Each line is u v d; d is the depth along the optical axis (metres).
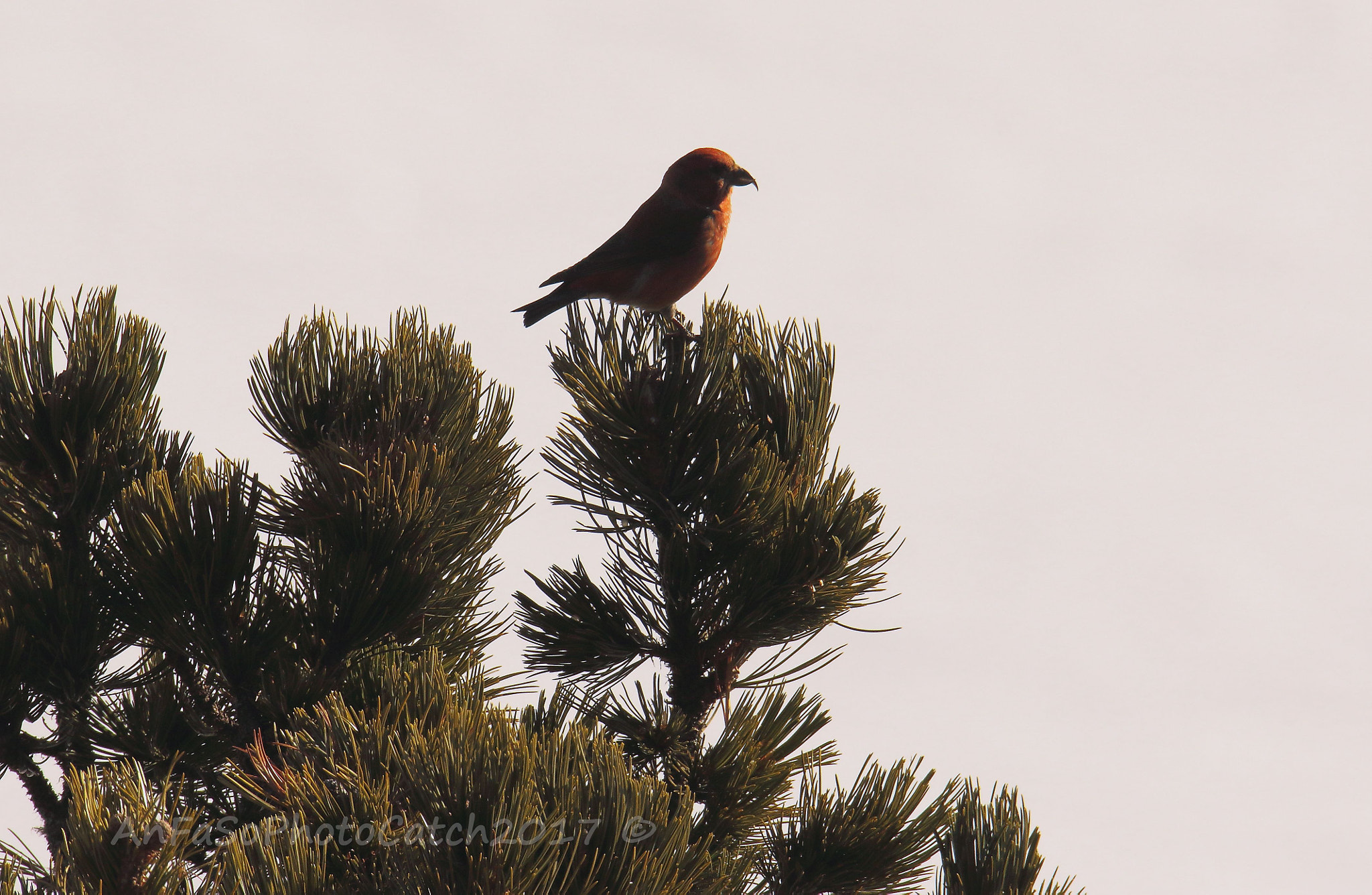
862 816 6.98
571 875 4.54
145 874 4.83
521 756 4.65
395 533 6.86
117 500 6.86
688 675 7.97
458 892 4.38
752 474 7.58
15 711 7.04
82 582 6.96
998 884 6.67
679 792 6.92
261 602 6.89
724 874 5.98
